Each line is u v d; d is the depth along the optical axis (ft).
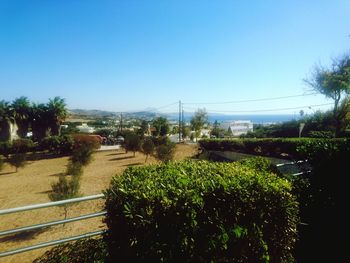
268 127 135.13
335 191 16.17
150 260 8.29
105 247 9.93
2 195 45.09
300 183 16.93
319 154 16.90
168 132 184.34
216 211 9.23
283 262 10.78
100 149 111.34
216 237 9.12
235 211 9.58
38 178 60.34
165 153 68.49
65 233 25.26
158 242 8.32
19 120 149.28
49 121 153.79
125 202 8.66
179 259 8.51
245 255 9.74
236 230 9.50
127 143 92.63
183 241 8.45
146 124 195.72
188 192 8.75
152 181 9.58
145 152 81.30
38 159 94.12
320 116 89.45
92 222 27.73
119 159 83.97
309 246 14.78
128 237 8.51
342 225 15.74
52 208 33.42
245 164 14.79
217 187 9.42
